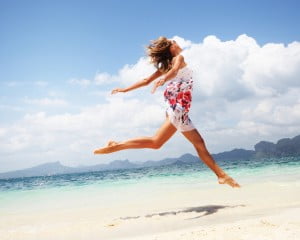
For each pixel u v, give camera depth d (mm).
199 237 3334
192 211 5355
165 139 5156
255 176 12398
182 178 15227
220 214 4926
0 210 7270
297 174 12234
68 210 6590
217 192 7691
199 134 5199
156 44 5168
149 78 5281
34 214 6316
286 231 3260
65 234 4387
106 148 5062
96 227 4672
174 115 5039
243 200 6156
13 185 22594
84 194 10141
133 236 3910
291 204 5348
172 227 4293
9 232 4688
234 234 3318
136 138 5121
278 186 7984
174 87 5031
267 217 4113
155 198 7480
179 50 5219
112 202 7359
